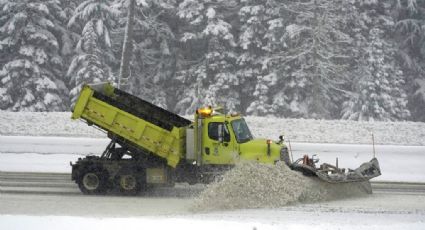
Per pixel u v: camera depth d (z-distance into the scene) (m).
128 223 17.33
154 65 76.00
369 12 74.62
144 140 27.14
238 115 28.03
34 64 66.94
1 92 66.25
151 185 27.38
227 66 69.62
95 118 27.66
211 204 23.41
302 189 24.59
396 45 77.50
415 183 31.59
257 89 68.44
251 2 69.56
